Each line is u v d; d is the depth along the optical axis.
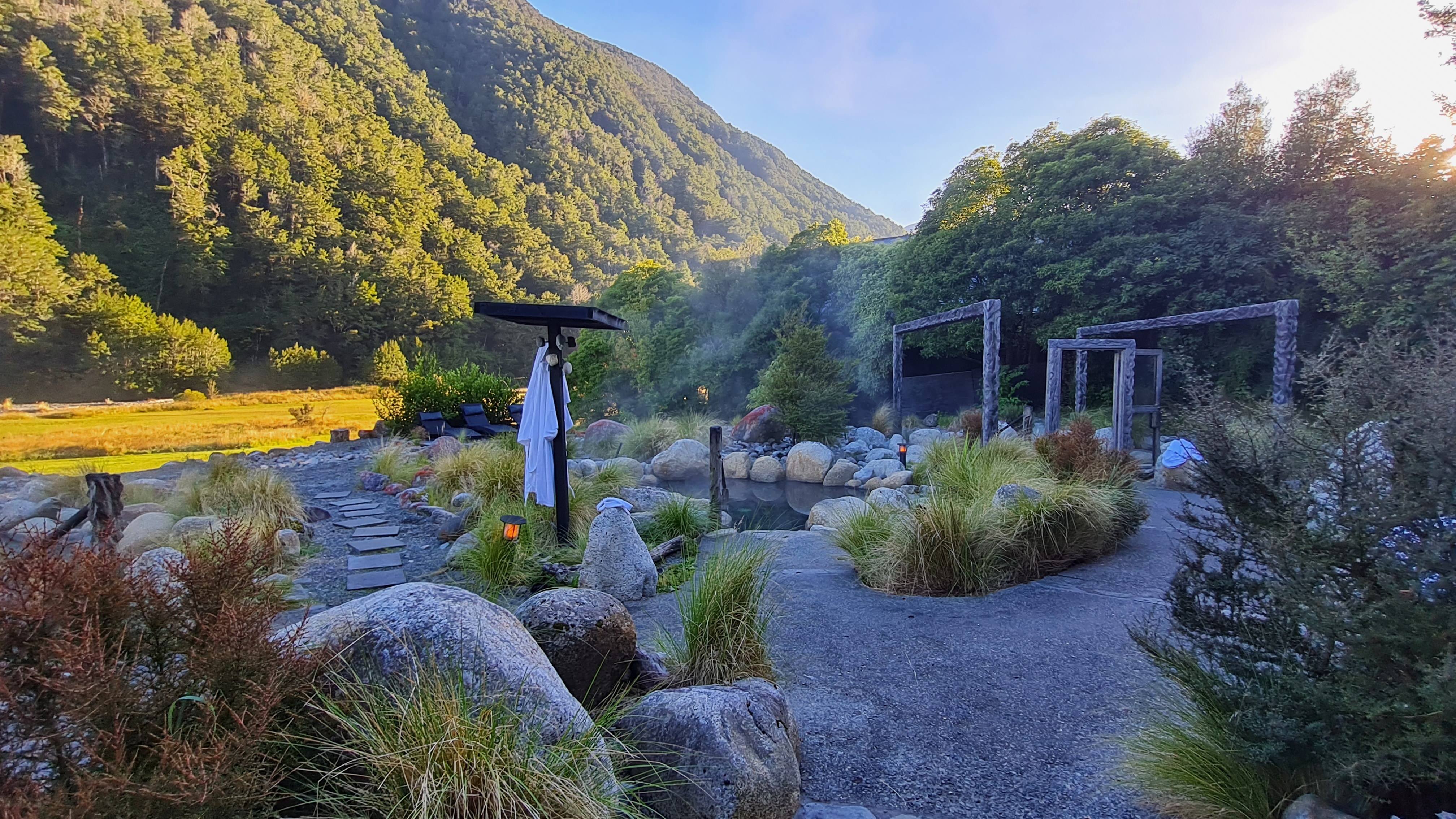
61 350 32.12
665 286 25.14
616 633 2.91
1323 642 2.13
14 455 13.84
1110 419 14.13
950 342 17.77
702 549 6.27
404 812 1.73
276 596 1.95
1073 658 3.69
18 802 1.27
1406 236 11.34
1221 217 14.41
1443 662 1.73
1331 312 12.80
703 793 2.12
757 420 13.91
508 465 7.95
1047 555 5.44
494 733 1.85
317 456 12.92
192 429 17.81
